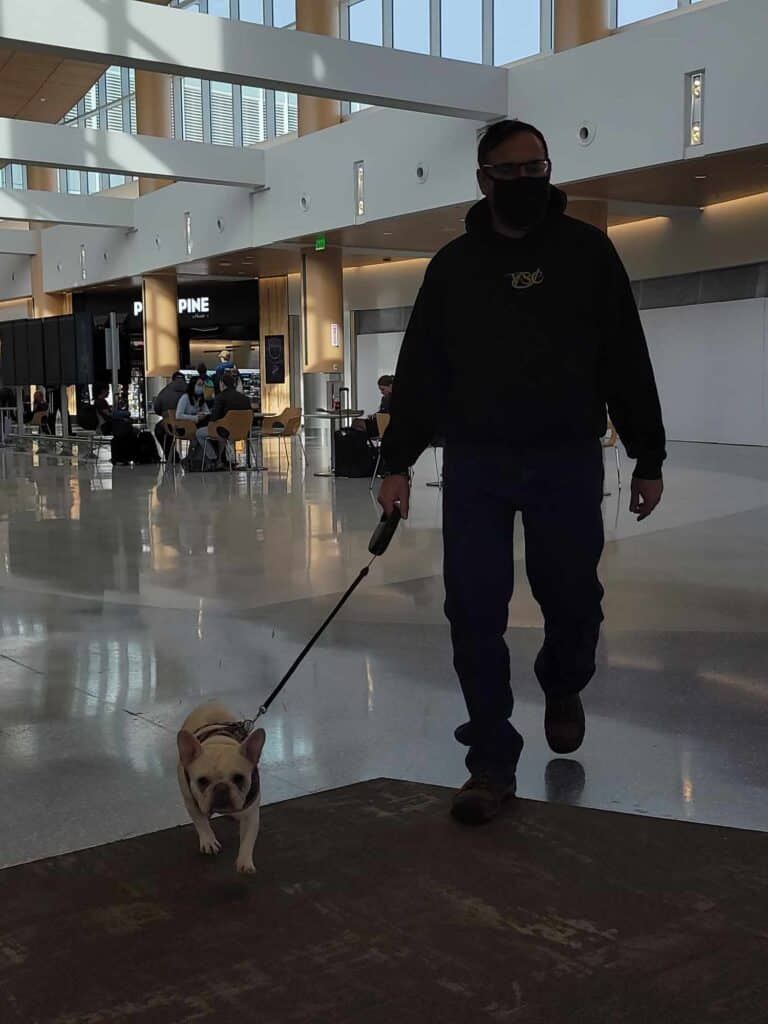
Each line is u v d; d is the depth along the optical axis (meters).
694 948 2.13
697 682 4.27
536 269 2.66
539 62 15.12
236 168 20.14
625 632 5.15
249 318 27.98
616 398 2.81
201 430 15.55
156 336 26.38
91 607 6.09
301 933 2.23
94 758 3.58
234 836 2.76
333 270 21.64
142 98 23.92
